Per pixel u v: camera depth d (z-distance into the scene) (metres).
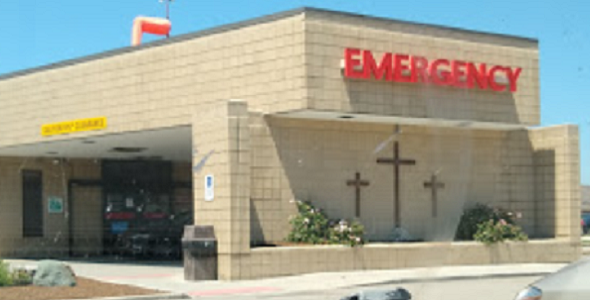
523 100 25.09
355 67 21.91
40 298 16.36
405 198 24.14
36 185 32.50
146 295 17.28
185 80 23.75
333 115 22.28
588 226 50.41
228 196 20.53
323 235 22.38
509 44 25.02
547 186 26.33
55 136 27.08
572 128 25.80
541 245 24.91
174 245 31.55
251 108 22.38
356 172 23.48
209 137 21.33
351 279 19.91
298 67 21.39
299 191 22.59
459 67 23.62
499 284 19.17
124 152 30.67
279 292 18.22
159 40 24.36
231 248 20.45
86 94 26.12
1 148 29.27
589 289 7.57
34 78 27.75
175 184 33.59
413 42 23.05
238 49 22.66
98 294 17.20
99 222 33.28
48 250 32.44
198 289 18.91
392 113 22.48
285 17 21.73
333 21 21.81
